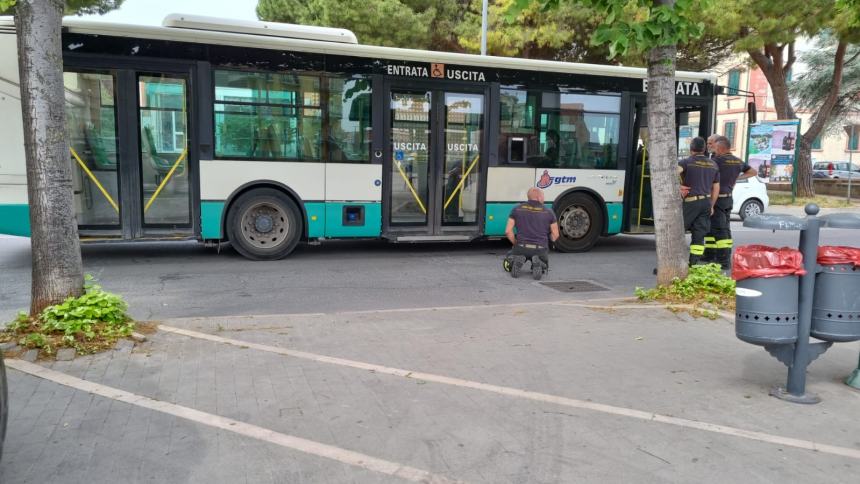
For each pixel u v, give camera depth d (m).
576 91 11.67
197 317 6.55
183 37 9.53
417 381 4.82
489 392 4.63
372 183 10.66
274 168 10.15
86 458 3.56
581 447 3.81
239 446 3.74
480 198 11.34
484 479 3.43
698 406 4.45
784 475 3.53
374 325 6.31
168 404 4.29
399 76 10.62
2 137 8.98
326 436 3.89
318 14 21.67
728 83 43.00
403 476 3.45
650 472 3.53
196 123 9.72
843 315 4.46
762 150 24.47
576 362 5.32
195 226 9.92
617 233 12.26
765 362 5.39
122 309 5.80
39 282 5.55
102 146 9.43
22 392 4.43
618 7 6.65
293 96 10.12
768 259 4.42
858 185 28.98
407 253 11.67
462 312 6.89
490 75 11.13
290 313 7.20
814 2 18.67
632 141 12.16
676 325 6.47
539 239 9.39
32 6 5.23
